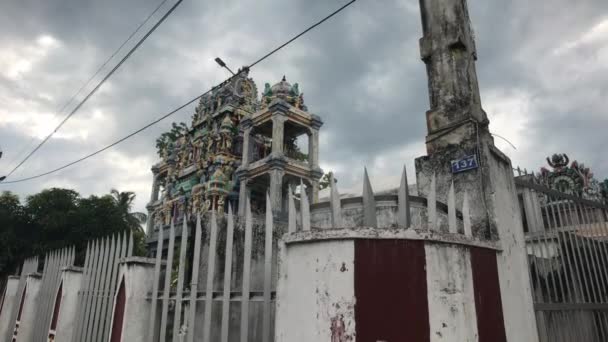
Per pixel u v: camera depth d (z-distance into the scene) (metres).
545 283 4.87
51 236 21.69
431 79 5.39
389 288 3.16
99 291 6.39
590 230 5.68
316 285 3.27
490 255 3.98
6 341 10.52
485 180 4.45
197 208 25.81
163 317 4.98
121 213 24.34
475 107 4.93
